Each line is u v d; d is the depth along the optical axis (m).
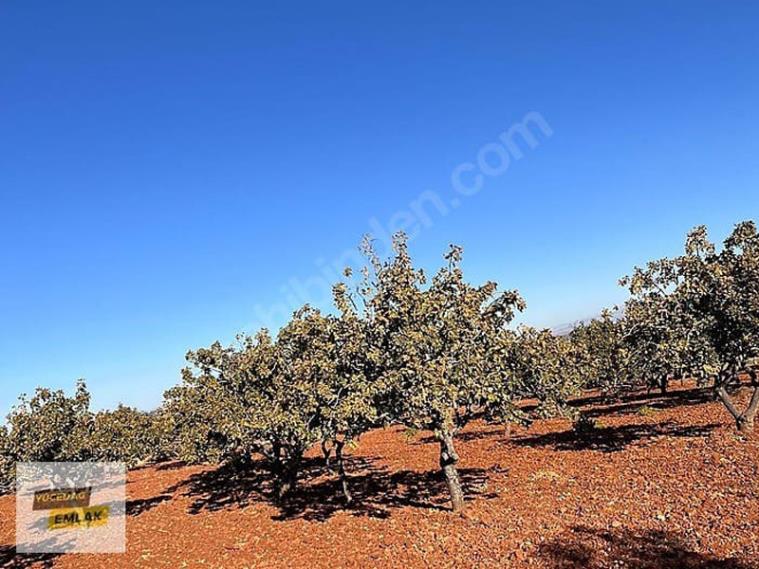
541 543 13.55
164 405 25.36
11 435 23.23
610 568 11.53
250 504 24.14
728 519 13.50
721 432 24.25
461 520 16.45
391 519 17.73
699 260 22.44
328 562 14.58
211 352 23.94
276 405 18.61
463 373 15.74
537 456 25.41
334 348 17.86
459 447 31.16
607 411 38.97
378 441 39.91
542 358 18.86
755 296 20.83
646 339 23.95
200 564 16.44
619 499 16.55
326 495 23.30
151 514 25.39
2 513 30.98
